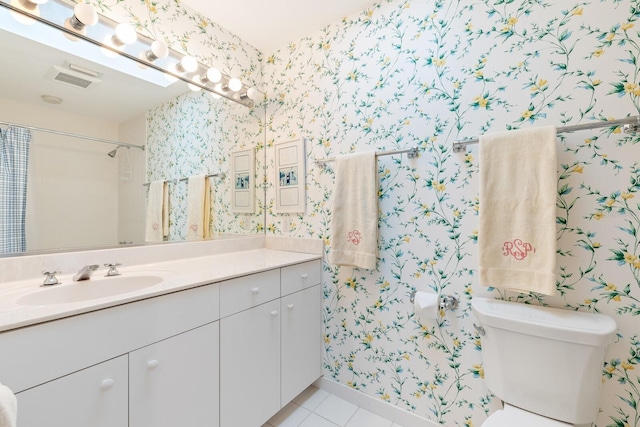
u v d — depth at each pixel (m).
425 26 1.39
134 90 1.42
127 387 0.87
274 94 2.00
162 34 1.48
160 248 1.47
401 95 1.46
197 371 1.06
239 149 1.94
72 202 1.22
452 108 1.31
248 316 1.27
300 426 1.45
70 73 1.22
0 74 1.05
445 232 1.33
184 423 1.02
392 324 1.49
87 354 0.79
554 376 0.96
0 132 1.05
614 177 1.00
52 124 1.17
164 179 1.55
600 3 1.01
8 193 1.06
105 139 1.33
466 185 1.28
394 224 1.48
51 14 1.11
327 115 1.73
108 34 1.27
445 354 1.33
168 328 0.97
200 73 1.64
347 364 1.65
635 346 0.97
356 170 1.50
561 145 1.08
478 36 1.25
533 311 1.07
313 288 1.68
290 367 1.51
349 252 1.51
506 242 1.09
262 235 2.02
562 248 1.08
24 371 0.69
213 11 1.63
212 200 1.79
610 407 1.01
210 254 1.71
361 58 1.60
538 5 1.12
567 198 1.07
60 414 0.74
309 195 1.82
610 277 1.01
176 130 1.60
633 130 0.96
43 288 0.99
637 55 0.96
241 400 1.24
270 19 1.70
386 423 1.47
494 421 0.97
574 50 1.06
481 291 1.24
